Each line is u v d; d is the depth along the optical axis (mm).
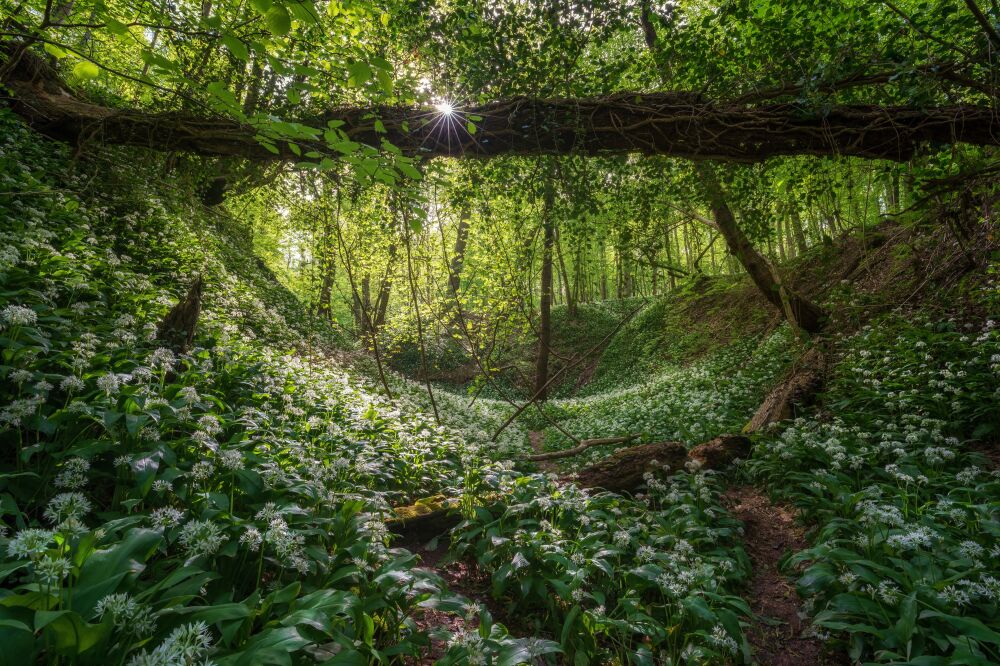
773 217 7980
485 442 9328
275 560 2879
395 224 8609
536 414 15688
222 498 3162
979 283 8977
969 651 2801
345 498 4051
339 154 6797
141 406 3438
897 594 3385
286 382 6582
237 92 7102
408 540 5020
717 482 6527
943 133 5977
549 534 4379
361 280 13055
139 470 3031
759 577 4730
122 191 9023
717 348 18344
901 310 10109
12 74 8305
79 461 2928
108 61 8305
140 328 5363
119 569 2121
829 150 6344
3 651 1754
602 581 4227
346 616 2797
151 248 8453
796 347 12266
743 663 3459
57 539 2121
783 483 6387
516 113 6477
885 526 4121
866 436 6477
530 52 6371
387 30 6555
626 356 23656
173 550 2902
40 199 6871
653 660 3553
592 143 6684
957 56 5680
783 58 6117
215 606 2096
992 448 5961
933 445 6051
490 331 12977
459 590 4320
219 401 4270
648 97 6543
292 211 12625
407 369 23562
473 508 5152
